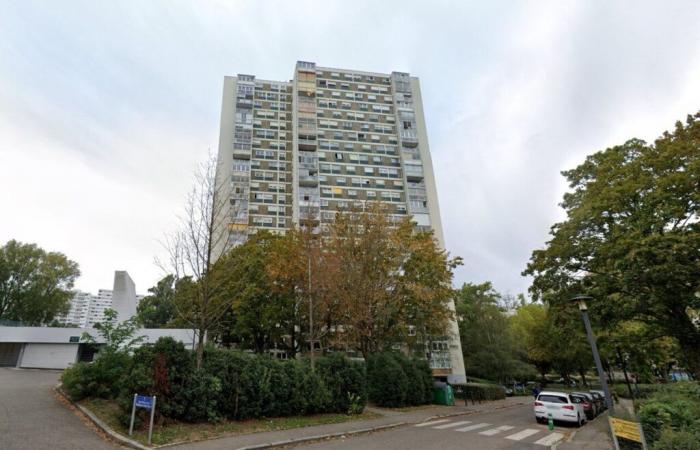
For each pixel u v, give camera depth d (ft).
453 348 152.76
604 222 71.82
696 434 26.40
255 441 36.24
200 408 40.75
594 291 70.33
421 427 52.06
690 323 65.67
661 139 70.28
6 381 66.85
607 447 38.78
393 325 93.76
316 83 202.39
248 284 93.76
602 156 80.43
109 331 49.73
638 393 76.18
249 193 173.68
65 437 31.78
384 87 211.82
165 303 128.57
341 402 58.85
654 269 57.11
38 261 169.27
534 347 164.55
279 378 50.75
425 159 196.75
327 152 188.34
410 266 90.07
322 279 72.28
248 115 192.13
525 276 82.99
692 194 58.59
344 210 98.73
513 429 52.44
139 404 34.24
